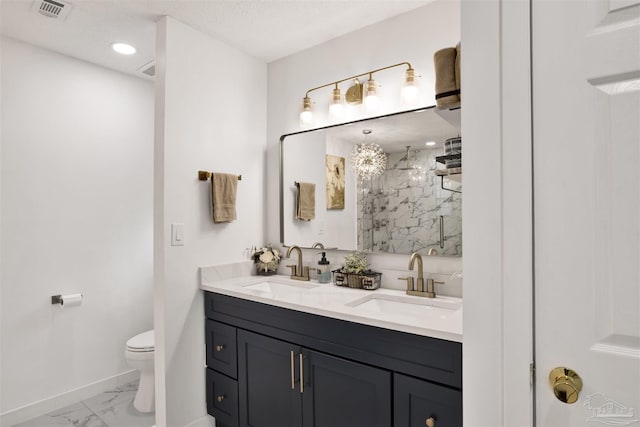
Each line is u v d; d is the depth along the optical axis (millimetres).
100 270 2545
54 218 2320
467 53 920
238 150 2320
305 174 2303
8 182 2129
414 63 1880
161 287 1926
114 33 2109
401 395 1354
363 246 2035
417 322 1349
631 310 752
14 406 2135
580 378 792
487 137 893
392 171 1929
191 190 2045
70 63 2408
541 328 835
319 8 1870
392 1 1814
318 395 1605
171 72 1943
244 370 1897
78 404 2352
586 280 789
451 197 1738
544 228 831
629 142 752
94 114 2525
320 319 1595
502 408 877
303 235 2309
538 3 835
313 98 2279
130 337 2699
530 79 842
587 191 787
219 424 2111
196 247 2074
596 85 783
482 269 902
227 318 1985
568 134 805
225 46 2244
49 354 2285
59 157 2348
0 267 2098
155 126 1968
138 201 2770
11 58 2148
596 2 780
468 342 927
